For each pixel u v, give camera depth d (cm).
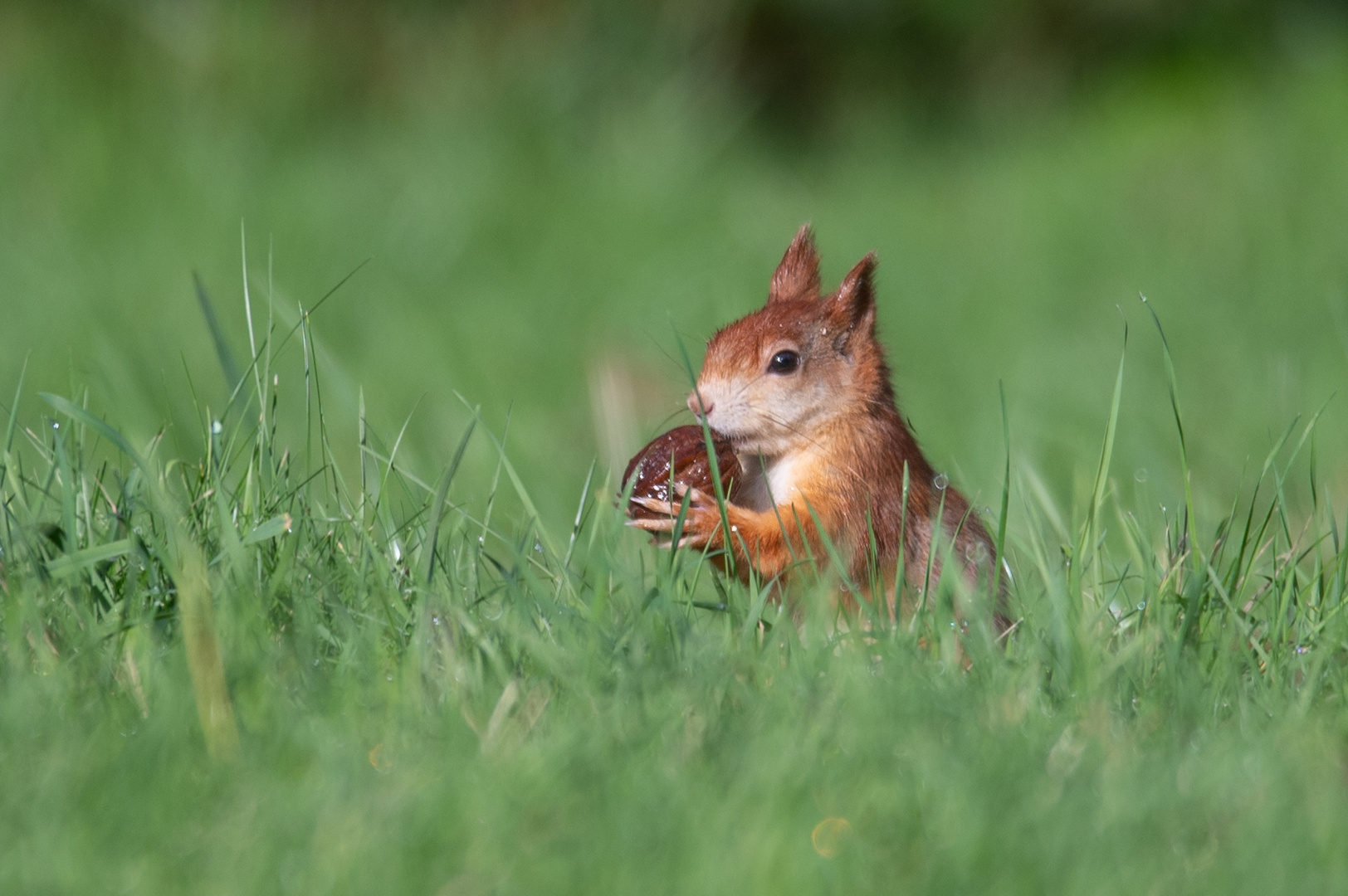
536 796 503
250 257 2152
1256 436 1548
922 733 554
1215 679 644
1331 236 2442
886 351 940
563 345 1953
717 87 3231
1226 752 557
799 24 3678
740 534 817
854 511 857
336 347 1852
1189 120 3306
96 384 1224
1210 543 912
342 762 519
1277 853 480
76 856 461
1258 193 2700
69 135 2528
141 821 481
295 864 462
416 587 682
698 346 1925
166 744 521
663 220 2550
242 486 771
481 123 2844
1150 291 2239
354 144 2778
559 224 2478
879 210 2894
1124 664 650
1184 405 1680
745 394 875
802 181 3169
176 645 609
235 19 2900
